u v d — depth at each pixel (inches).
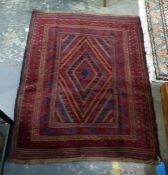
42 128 62.8
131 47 77.5
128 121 64.6
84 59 74.7
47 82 70.1
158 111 67.0
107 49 76.9
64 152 59.5
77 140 61.2
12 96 68.2
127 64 74.2
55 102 66.8
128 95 68.7
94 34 79.7
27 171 57.4
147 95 68.9
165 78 72.4
